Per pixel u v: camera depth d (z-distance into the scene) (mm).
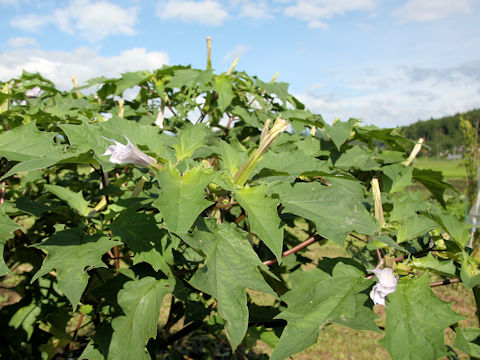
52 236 1434
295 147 2584
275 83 2930
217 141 2664
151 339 2117
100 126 1617
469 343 1439
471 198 11000
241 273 1313
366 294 1404
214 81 2781
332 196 1478
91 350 1514
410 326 1275
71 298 1240
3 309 2496
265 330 2006
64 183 2965
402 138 2518
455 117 92625
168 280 1594
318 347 5629
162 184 1184
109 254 2115
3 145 1593
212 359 3336
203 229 1368
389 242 1407
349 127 2410
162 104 3014
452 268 1372
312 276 1513
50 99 3166
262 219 1306
